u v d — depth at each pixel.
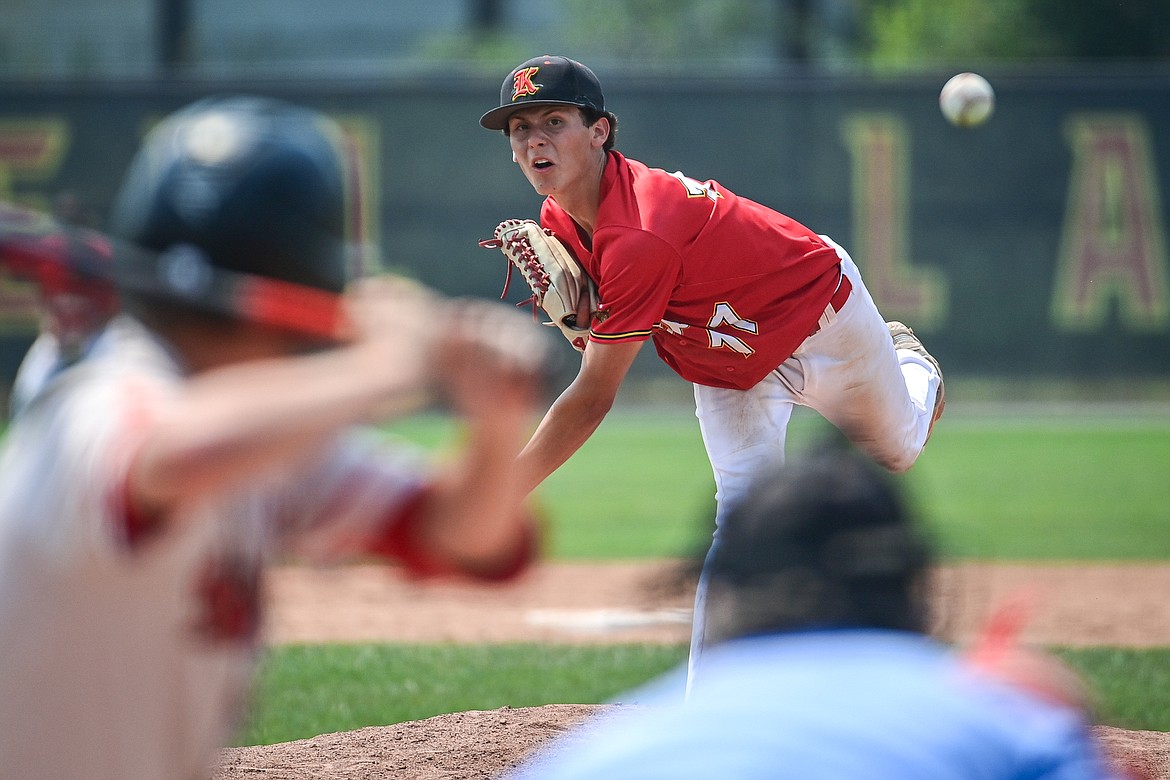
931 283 76.69
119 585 5.42
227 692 6.18
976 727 5.32
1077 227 76.44
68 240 5.92
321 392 5.06
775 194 76.75
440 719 17.66
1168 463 54.72
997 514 42.53
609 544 37.38
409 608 28.98
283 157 5.94
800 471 5.88
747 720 5.38
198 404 5.11
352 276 6.21
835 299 15.66
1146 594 29.92
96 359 5.76
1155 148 76.31
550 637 25.91
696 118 76.62
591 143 14.80
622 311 14.53
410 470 6.29
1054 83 76.19
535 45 113.62
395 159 76.38
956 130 76.50
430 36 111.50
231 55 109.12
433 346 5.22
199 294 5.62
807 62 109.94
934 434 64.56
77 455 5.23
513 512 6.05
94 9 107.25
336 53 110.69
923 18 109.62
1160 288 76.38
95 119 75.88
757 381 15.79
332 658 23.44
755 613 5.66
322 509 6.24
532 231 15.70
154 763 5.88
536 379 5.41
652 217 14.50
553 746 15.88
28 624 5.46
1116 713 19.06
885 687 5.39
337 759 15.78
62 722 5.60
